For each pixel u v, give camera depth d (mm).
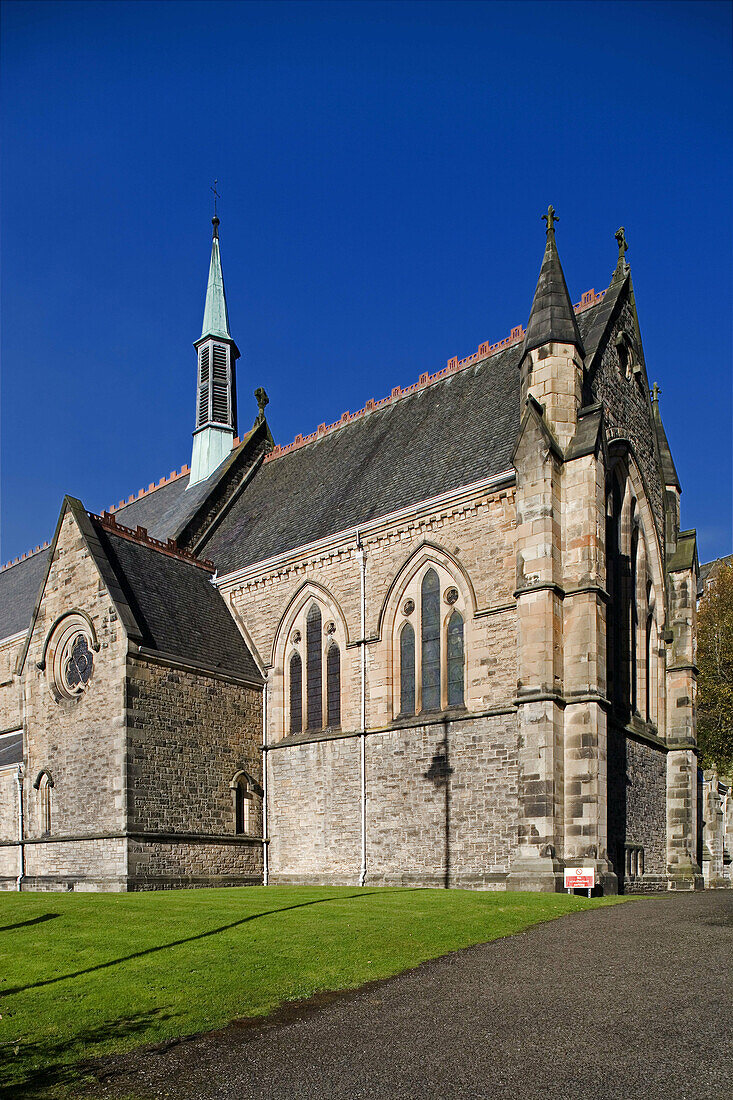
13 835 37781
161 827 34156
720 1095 9578
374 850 34219
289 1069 11047
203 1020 13125
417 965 16219
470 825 31484
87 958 17094
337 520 39875
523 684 29656
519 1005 13141
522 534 31000
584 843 28281
